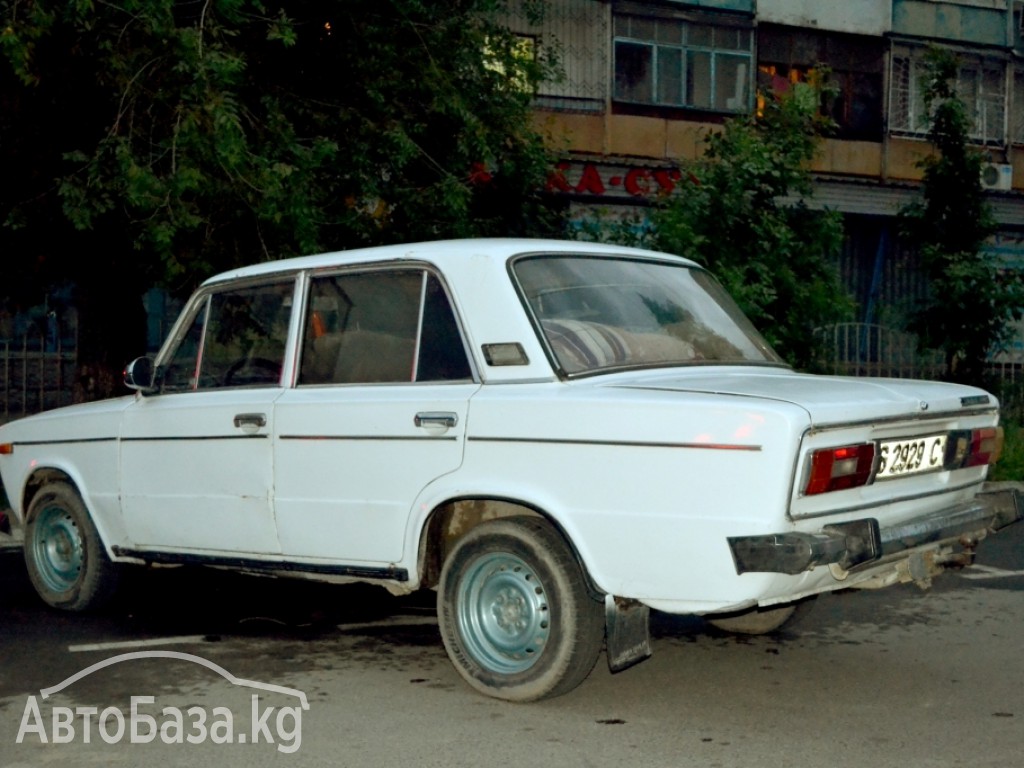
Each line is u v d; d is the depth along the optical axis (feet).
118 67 31.48
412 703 16.87
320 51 38.83
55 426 22.76
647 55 67.97
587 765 14.30
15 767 14.26
